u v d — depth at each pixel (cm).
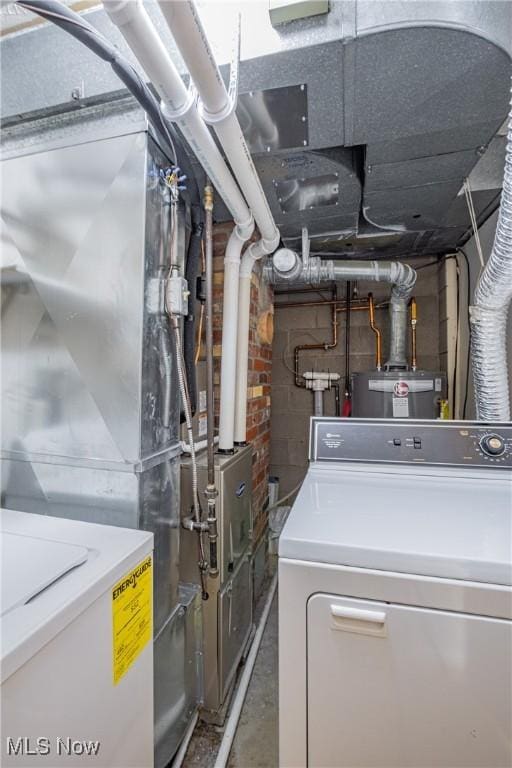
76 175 109
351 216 184
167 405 119
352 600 79
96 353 108
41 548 79
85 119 116
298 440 280
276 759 122
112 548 80
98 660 68
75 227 109
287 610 83
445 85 101
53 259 112
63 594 63
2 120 118
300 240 220
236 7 93
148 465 107
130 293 105
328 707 82
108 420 107
